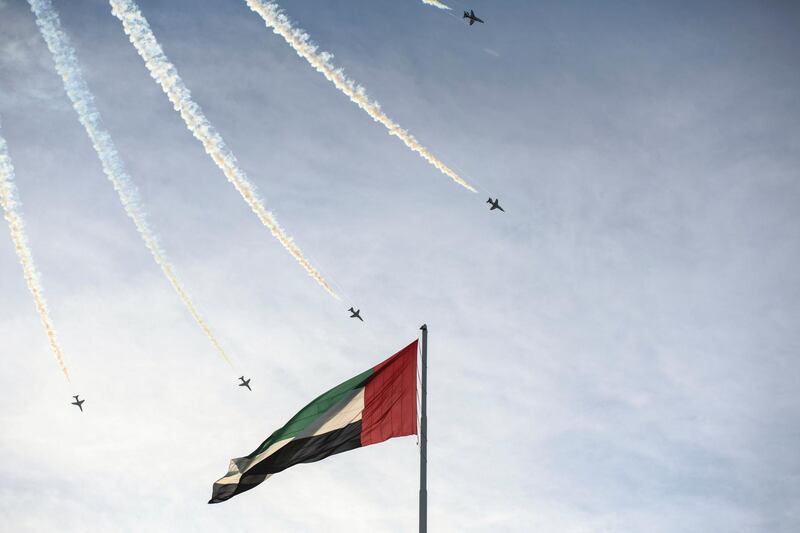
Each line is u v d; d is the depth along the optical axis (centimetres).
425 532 2281
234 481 2889
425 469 2423
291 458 2830
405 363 2852
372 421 2786
